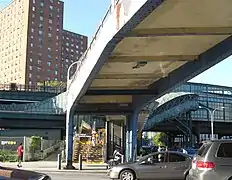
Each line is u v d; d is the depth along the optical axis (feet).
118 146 135.95
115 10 48.55
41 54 462.60
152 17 47.96
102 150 147.84
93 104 111.14
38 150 156.15
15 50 469.16
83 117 169.17
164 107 257.34
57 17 483.92
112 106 111.86
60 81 453.17
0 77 490.90
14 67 467.11
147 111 147.43
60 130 274.36
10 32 483.10
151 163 58.80
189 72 73.67
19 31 466.70
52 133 272.72
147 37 56.49
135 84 95.61
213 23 51.65
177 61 71.61
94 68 67.36
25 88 306.55
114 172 59.26
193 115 320.50
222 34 54.54
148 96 99.66
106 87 96.63
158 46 62.54
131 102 112.27
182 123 301.84
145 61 69.36
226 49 59.31
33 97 288.71
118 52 65.46
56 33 480.64
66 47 556.92
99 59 61.36
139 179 58.75
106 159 134.82
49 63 468.75
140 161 59.41
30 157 147.13
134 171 58.85
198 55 69.05
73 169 100.37
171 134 391.65
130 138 112.78
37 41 461.78
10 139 161.99
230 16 48.83
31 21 460.14
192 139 336.70
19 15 471.62
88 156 146.30
